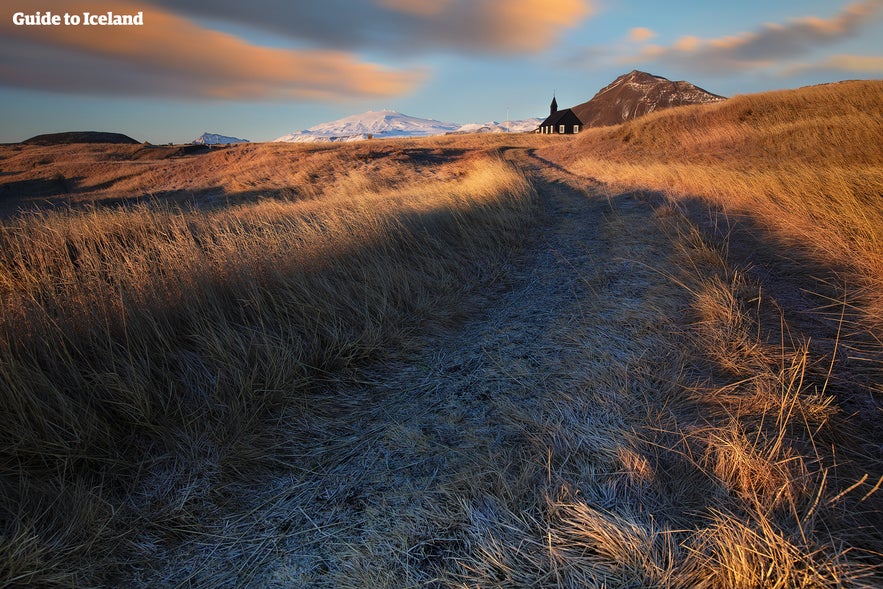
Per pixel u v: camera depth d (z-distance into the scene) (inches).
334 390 122.6
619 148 831.1
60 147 1875.0
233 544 76.3
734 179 347.6
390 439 101.3
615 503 73.6
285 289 156.8
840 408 89.2
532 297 187.9
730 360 110.8
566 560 65.1
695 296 154.0
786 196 268.4
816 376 102.2
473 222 293.9
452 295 191.6
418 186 614.2
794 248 200.8
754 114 756.6
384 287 170.7
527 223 313.3
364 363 136.3
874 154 434.6
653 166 547.2
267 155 1170.6
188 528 79.7
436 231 261.4
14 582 64.4
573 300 175.5
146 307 127.9
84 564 70.7
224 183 949.2
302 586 67.4
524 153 1039.6
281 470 94.0
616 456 83.9
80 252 201.8
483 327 162.2
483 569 66.1
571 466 84.1
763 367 106.3
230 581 69.5
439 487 84.3
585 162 756.0
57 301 122.6
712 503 70.8
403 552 71.2
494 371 127.0
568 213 356.8
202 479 89.4
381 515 79.6
